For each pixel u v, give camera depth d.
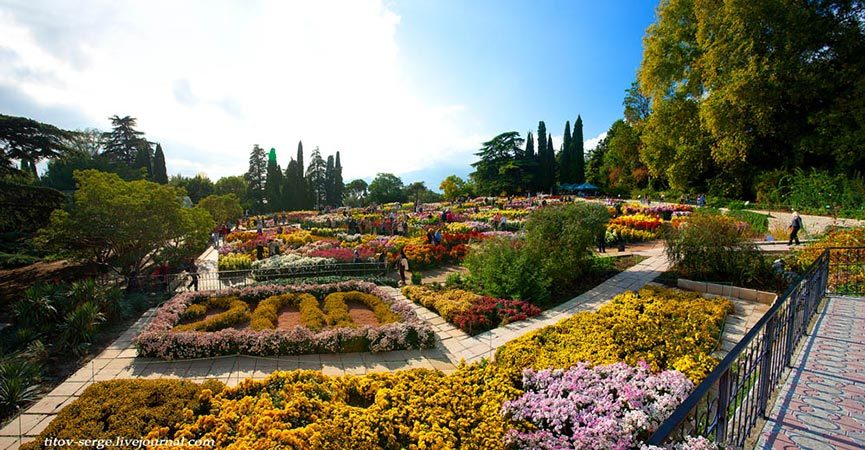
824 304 7.41
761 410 3.85
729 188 28.48
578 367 6.31
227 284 15.51
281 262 17.30
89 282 11.30
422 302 11.96
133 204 14.30
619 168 54.94
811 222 16.72
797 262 11.48
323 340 8.58
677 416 2.07
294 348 8.52
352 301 12.37
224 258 18.91
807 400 4.08
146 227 14.81
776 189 22.20
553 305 11.34
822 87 20.11
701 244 12.19
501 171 62.75
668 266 14.42
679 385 5.43
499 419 5.34
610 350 7.05
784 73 20.44
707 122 24.41
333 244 23.31
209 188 64.44
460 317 9.99
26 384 7.10
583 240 13.03
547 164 64.88
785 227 17.53
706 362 6.43
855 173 19.08
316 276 15.65
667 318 8.93
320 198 79.25
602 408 5.21
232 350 8.47
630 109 48.25
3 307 12.73
